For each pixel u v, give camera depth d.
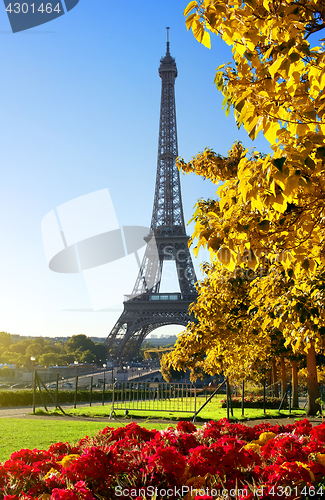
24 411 32.78
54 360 176.00
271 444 6.86
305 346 8.94
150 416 25.47
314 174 5.14
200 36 5.40
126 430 8.23
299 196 5.25
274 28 4.80
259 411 30.67
